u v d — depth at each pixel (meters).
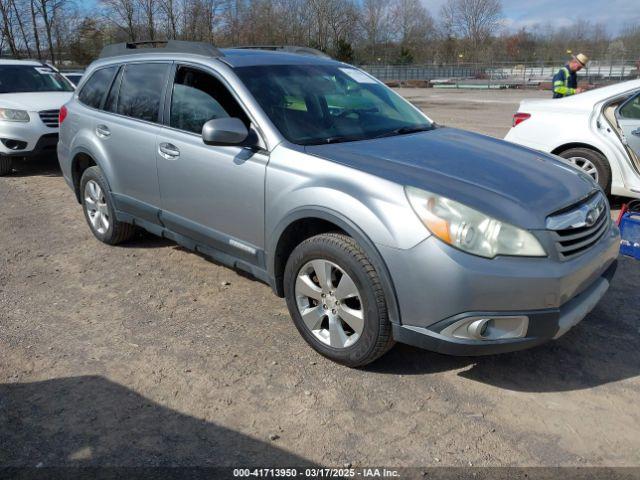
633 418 2.95
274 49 5.17
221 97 3.93
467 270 2.78
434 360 3.46
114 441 2.76
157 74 4.50
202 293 4.40
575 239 3.06
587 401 3.09
